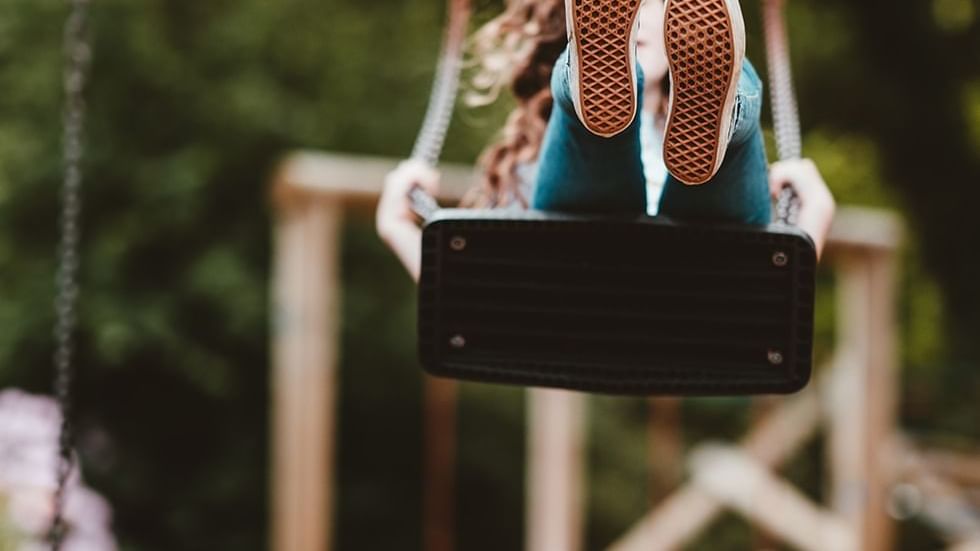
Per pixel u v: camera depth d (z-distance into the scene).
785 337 2.14
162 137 7.14
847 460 5.77
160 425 7.58
